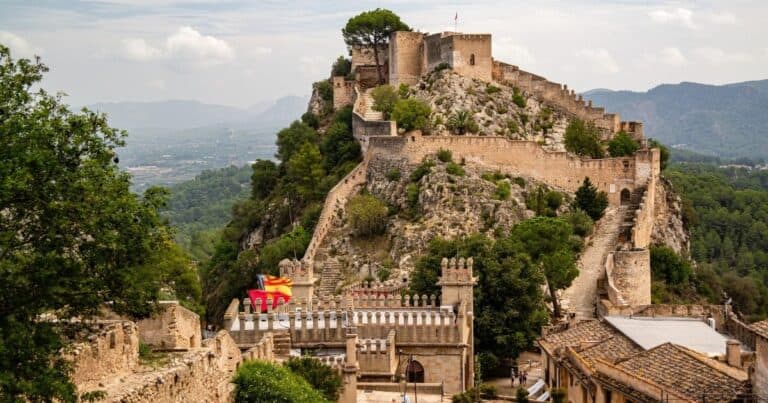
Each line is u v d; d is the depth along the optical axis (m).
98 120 48.25
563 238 143.25
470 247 126.62
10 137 44.69
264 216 198.00
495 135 188.88
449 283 100.06
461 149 177.00
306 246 170.75
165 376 47.06
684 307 107.69
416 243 160.25
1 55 46.38
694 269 187.62
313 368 74.00
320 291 157.88
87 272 47.03
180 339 56.78
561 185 177.38
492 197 166.62
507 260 118.25
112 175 48.41
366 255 164.75
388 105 199.50
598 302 138.75
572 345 85.56
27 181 43.72
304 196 191.62
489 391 91.69
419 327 90.69
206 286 191.50
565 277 138.75
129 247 48.38
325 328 87.31
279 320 89.38
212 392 53.66
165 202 51.25
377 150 182.00
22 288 44.19
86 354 44.72
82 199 46.03
